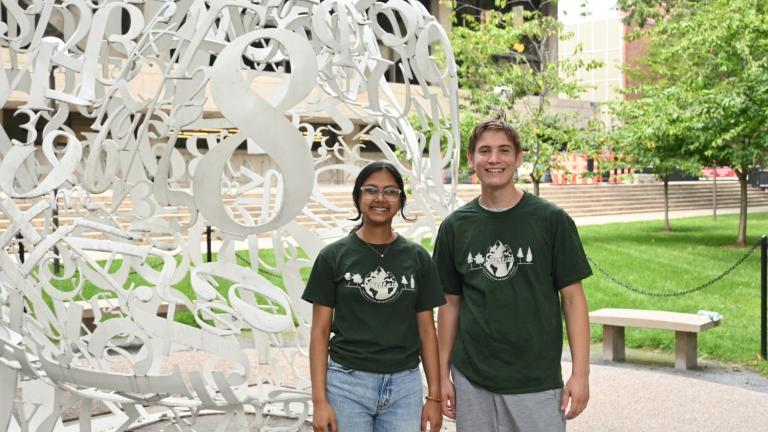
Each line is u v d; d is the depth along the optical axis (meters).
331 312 3.11
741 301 9.68
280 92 3.38
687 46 15.93
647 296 10.05
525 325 3.15
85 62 3.61
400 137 5.04
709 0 20.50
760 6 14.47
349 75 4.85
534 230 3.16
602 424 5.10
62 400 3.71
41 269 3.69
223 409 3.57
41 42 3.62
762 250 7.12
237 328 3.63
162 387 3.35
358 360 3.05
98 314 4.03
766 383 6.43
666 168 16.92
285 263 4.36
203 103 3.31
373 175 3.03
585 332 3.18
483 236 3.19
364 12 4.13
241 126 2.96
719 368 6.92
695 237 18.25
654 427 5.04
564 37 17.67
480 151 3.18
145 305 4.01
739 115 14.52
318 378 3.06
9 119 18.81
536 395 3.18
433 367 3.19
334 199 18.98
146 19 4.08
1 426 3.60
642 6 24.77
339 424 3.06
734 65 14.73
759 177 34.53
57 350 3.69
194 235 4.38
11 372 3.61
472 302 3.23
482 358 3.21
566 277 3.17
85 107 4.00
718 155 15.72
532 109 17.55
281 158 3.01
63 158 3.39
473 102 15.95
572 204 25.73
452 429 4.98
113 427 5.11
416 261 3.11
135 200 4.19
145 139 3.99
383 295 3.04
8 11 3.65
